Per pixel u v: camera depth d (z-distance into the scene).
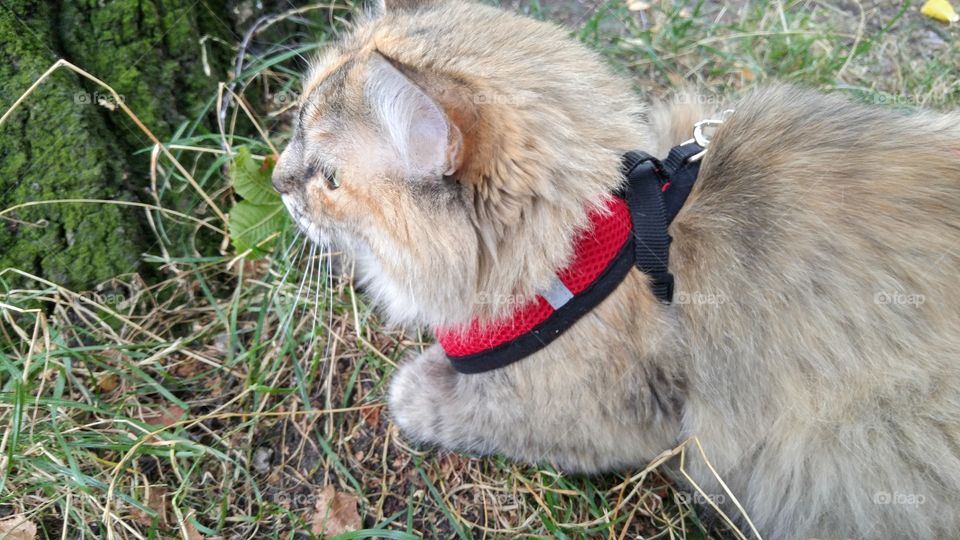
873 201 0.37
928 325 0.36
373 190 0.37
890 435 0.37
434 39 0.37
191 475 0.45
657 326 0.39
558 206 0.35
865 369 0.36
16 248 0.47
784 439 0.39
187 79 0.54
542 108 0.36
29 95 0.45
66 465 0.43
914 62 0.68
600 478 0.47
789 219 0.37
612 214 0.37
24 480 0.42
